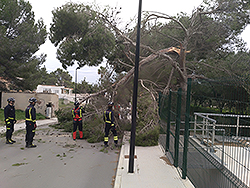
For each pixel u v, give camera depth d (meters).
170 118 6.28
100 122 8.66
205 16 13.66
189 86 4.27
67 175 4.65
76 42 12.38
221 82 3.59
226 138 3.49
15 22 17.50
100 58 13.10
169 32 14.77
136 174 4.62
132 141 4.72
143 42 13.27
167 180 4.31
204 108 4.36
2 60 16.53
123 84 10.26
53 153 6.46
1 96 18.42
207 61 14.34
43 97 18.08
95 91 10.84
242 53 14.28
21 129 10.97
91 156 6.20
